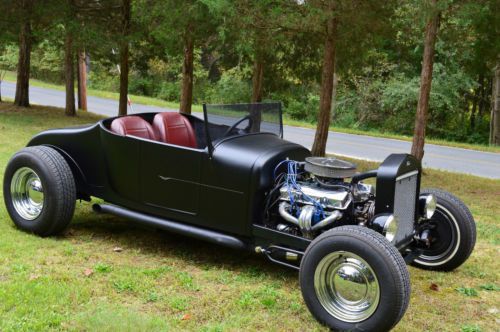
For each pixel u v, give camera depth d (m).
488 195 10.12
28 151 5.31
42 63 44.28
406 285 3.58
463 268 5.34
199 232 4.82
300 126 25.61
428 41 10.77
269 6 9.92
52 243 5.16
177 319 3.78
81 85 24.00
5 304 3.75
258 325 3.80
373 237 3.68
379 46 12.62
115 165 5.23
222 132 4.86
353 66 13.79
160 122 5.46
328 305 3.84
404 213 4.45
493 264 5.52
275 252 4.55
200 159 4.74
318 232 4.43
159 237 5.65
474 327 3.99
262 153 4.66
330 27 11.11
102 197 5.45
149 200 5.09
